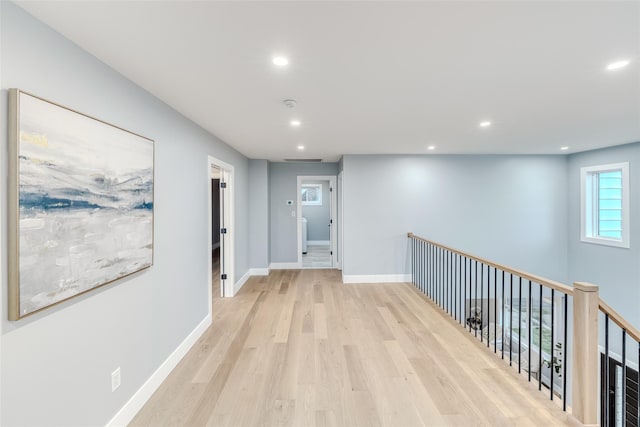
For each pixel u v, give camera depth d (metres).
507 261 5.21
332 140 3.92
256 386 2.24
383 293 4.57
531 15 1.31
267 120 2.94
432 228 5.18
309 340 2.99
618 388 4.08
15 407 1.21
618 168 4.33
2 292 1.16
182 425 1.86
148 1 1.18
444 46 1.58
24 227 1.20
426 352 2.74
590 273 4.77
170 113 2.48
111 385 1.75
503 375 2.38
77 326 1.51
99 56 1.64
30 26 1.26
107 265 1.67
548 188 5.20
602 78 1.99
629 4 1.22
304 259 7.39
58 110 1.35
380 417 1.92
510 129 3.36
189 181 2.86
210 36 1.46
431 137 3.76
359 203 5.14
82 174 1.49
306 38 1.50
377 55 1.67
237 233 4.68
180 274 2.65
